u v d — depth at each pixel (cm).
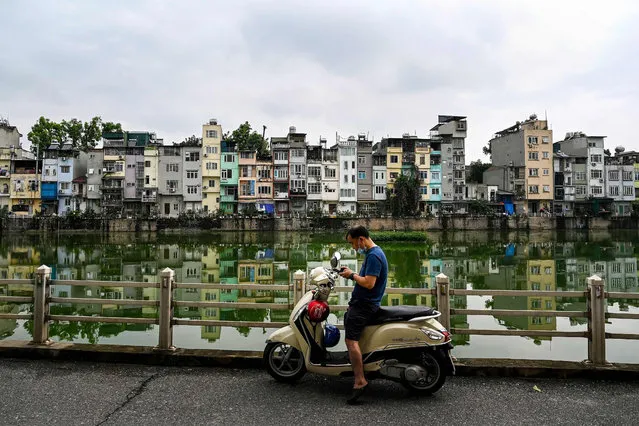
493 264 3075
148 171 7094
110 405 511
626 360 991
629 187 8438
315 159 7662
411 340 536
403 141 7944
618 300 1800
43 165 6844
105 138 7281
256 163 7425
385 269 540
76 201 6962
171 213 7219
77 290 2020
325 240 5366
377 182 7831
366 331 546
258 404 516
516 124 8462
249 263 3162
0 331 1256
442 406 513
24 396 536
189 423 466
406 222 7138
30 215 6562
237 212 7306
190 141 7519
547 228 7425
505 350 1102
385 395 545
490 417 484
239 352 671
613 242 5041
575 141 8538
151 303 699
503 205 8019
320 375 611
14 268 2806
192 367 650
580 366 611
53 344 701
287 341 573
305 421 471
